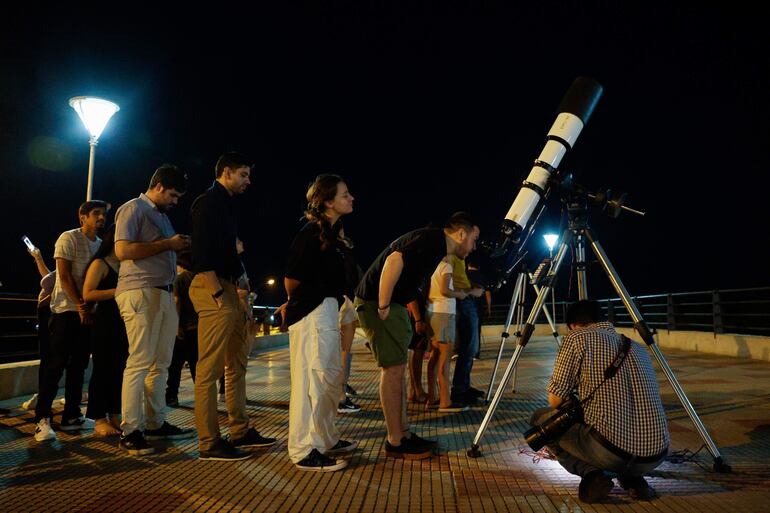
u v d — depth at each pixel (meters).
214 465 3.38
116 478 3.12
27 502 2.72
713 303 10.75
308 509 2.60
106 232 4.34
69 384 4.63
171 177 4.07
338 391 3.45
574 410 2.70
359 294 3.63
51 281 4.58
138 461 3.49
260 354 12.86
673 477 3.00
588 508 2.58
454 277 5.52
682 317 12.55
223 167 3.67
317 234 3.41
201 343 3.52
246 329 3.91
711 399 5.27
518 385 6.68
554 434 2.72
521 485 2.93
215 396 3.55
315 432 3.31
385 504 2.65
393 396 3.47
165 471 3.25
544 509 2.57
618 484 2.91
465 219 3.76
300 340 3.36
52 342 4.29
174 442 4.01
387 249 3.62
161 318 3.93
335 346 3.43
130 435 3.70
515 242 3.58
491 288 5.10
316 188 3.46
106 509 2.62
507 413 4.94
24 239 5.19
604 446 2.60
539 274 3.62
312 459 3.25
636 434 2.59
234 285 3.63
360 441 3.94
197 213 3.53
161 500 2.74
